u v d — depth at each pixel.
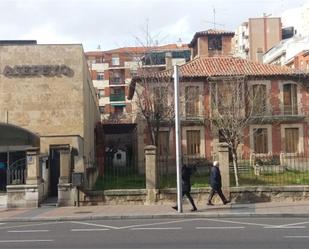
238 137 37.78
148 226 16.17
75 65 32.56
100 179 28.45
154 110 37.84
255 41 87.44
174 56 77.69
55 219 18.92
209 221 17.31
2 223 18.56
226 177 22.52
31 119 32.16
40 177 24.12
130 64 95.00
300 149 44.56
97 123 51.12
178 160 19.61
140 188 24.31
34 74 32.38
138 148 42.03
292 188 22.62
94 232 14.94
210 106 43.34
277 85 44.75
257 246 11.46
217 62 46.62
